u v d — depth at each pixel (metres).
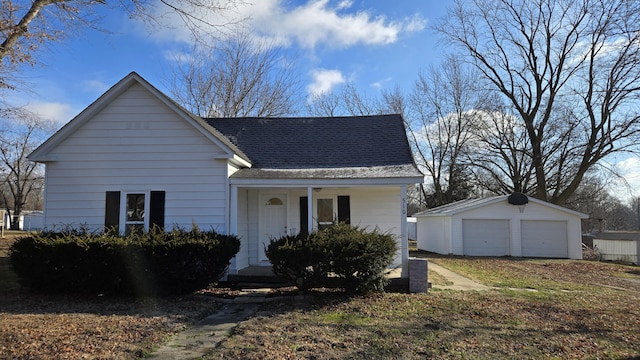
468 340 5.93
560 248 22.56
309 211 10.96
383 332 6.22
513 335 6.24
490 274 14.05
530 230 22.81
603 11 26.47
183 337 6.04
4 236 28.30
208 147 11.09
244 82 28.05
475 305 8.36
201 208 11.01
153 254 8.75
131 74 11.03
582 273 15.53
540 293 10.27
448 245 23.23
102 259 8.73
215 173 11.07
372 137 14.33
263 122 15.41
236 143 13.99
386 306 8.06
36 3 10.38
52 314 7.18
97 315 7.19
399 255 13.20
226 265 9.73
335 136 14.58
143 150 11.12
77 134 11.16
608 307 8.62
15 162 48.19
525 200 22.58
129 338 5.81
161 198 11.02
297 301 8.52
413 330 6.38
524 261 19.69
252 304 8.41
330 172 11.73
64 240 8.89
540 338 6.13
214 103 27.62
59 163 11.07
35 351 5.09
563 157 29.89
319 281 8.86
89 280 8.80
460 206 24.34
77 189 11.01
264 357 5.09
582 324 7.04
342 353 5.27
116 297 8.80
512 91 31.75
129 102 11.25
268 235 13.13
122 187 11.04
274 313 7.52
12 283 10.37
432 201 39.12
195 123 10.97
